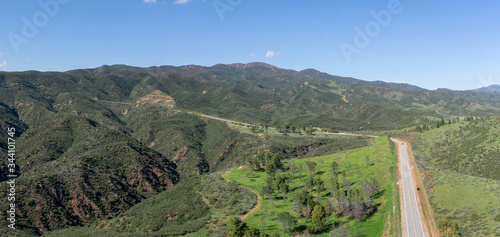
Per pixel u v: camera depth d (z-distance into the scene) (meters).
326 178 105.81
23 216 90.75
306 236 65.69
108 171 133.50
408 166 111.62
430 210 72.88
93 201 111.38
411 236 60.00
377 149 132.75
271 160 130.12
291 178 111.75
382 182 93.31
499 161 118.50
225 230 71.69
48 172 129.00
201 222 78.31
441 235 60.56
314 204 76.69
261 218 78.31
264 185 106.31
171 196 108.62
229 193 99.44
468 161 129.75
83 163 130.00
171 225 82.31
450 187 82.44
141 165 146.12
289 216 68.19
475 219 63.97
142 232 79.00
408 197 80.69
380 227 64.06
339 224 69.12
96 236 74.69
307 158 143.38
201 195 101.75
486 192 74.19
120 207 115.81
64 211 101.56
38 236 85.00
